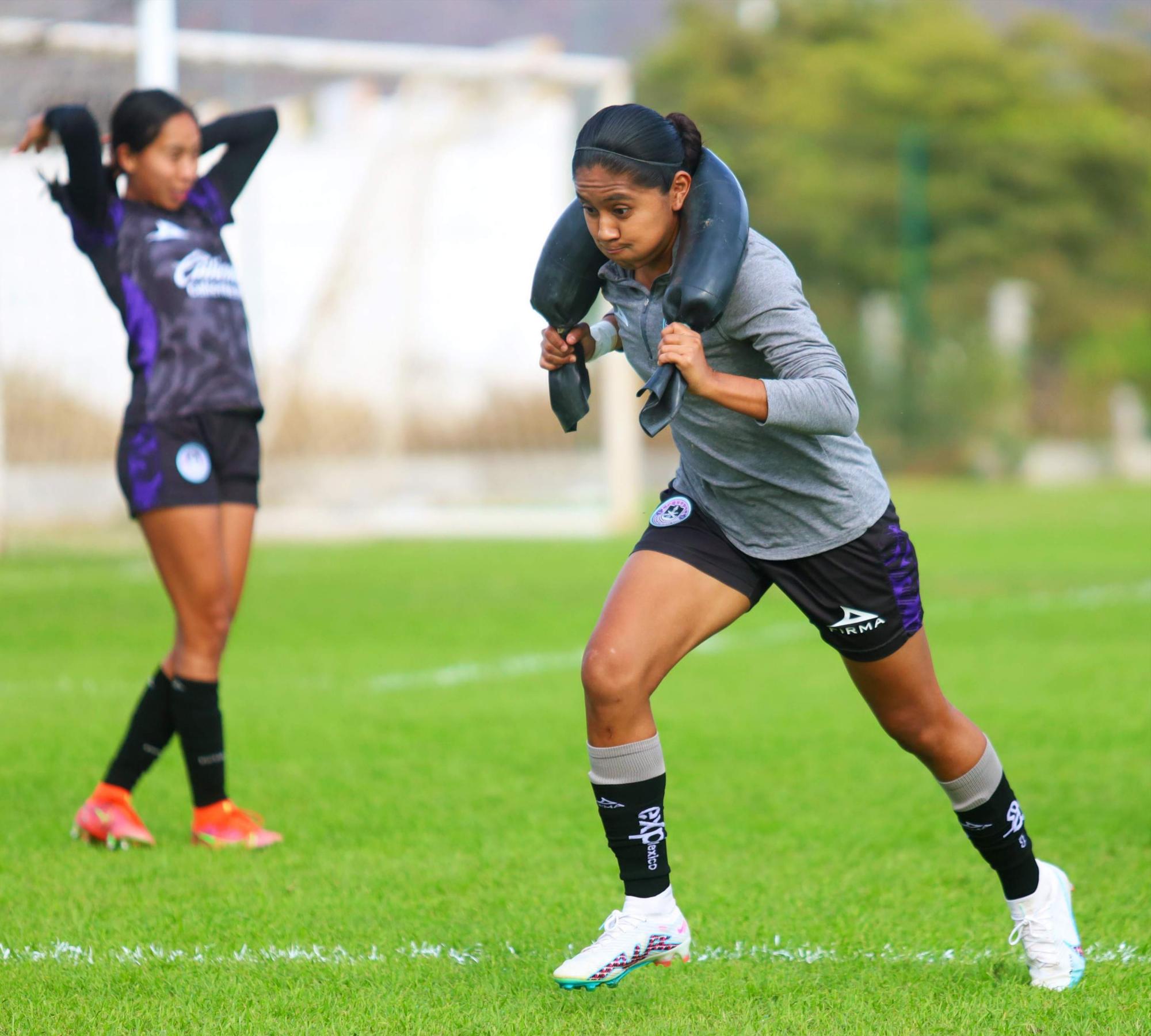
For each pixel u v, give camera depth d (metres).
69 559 48.47
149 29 42.75
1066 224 115.94
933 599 36.88
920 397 88.31
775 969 11.81
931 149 114.69
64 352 51.16
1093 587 38.84
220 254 16.25
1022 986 11.40
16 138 45.34
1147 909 13.40
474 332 62.84
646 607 10.84
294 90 57.94
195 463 15.44
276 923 13.00
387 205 56.16
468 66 52.72
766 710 23.45
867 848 15.65
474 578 42.25
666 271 10.77
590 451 65.69
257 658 28.75
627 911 10.71
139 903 13.63
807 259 111.06
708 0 133.12
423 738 21.33
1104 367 111.31
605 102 55.34
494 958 12.14
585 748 20.64
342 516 57.12
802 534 10.95
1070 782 18.38
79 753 20.38
